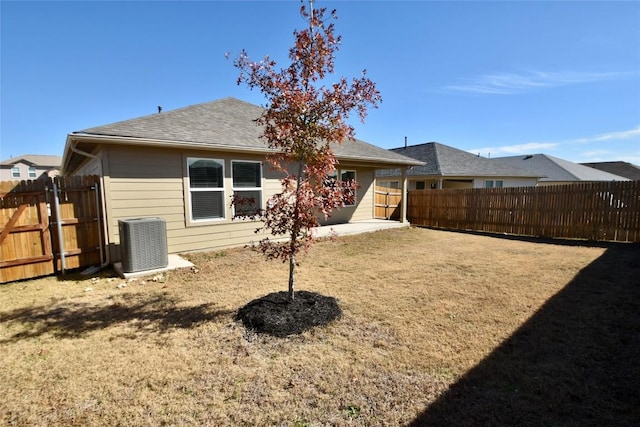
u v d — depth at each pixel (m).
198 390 2.48
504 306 4.16
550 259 6.92
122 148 6.54
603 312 3.90
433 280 5.38
